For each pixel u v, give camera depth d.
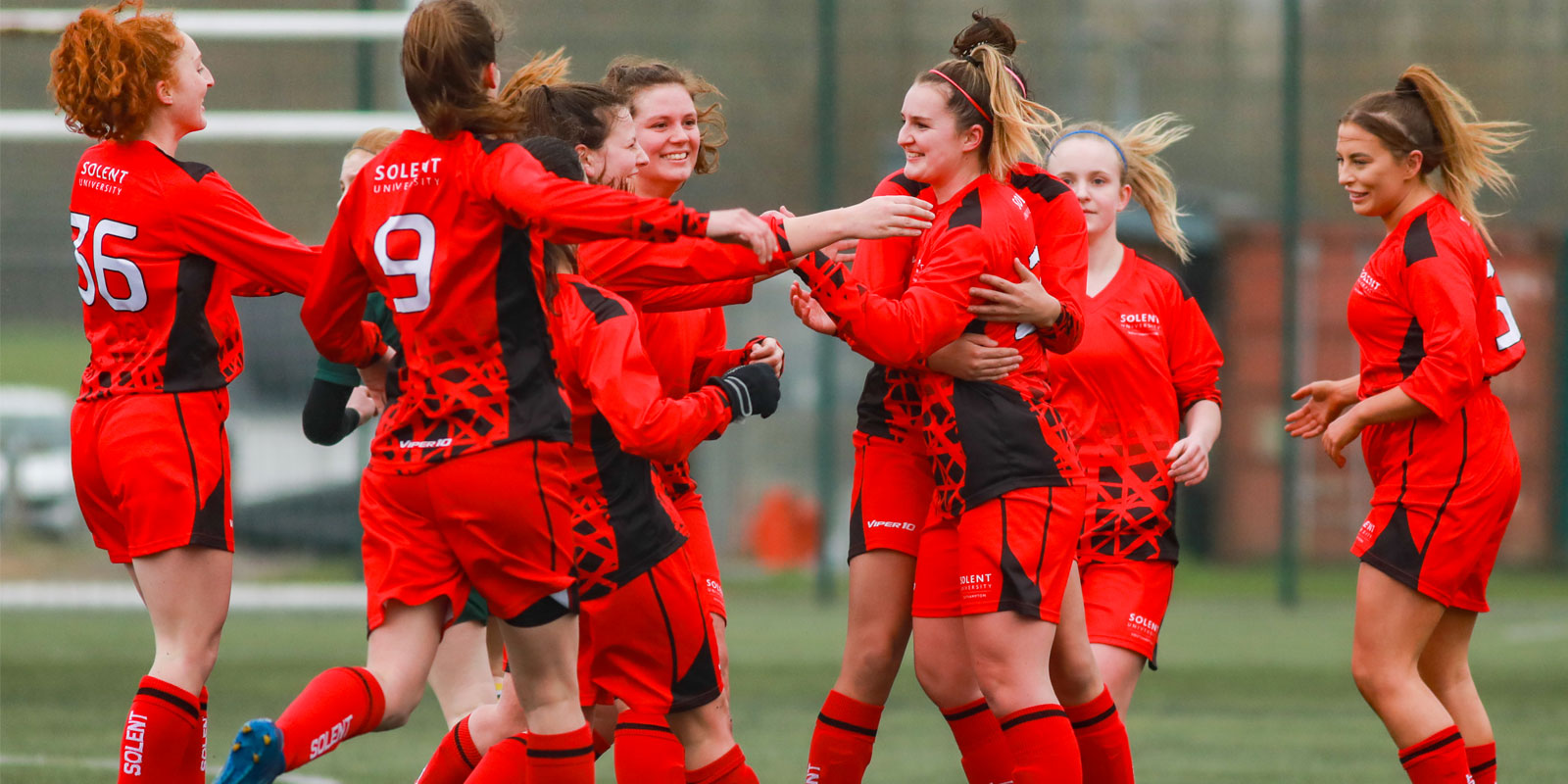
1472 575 16.14
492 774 13.84
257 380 42.91
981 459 14.12
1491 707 27.80
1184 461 16.77
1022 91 14.78
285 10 41.88
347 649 34.16
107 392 14.22
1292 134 43.44
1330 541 50.78
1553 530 50.53
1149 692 29.50
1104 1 50.06
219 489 14.34
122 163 14.22
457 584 12.80
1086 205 17.53
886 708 27.70
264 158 43.12
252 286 15.30
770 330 49.59
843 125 47.28
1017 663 13.97
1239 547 50.56
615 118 14.63
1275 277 50.38
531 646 12.71
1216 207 50.66
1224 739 24.42
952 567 15.01
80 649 33.38
